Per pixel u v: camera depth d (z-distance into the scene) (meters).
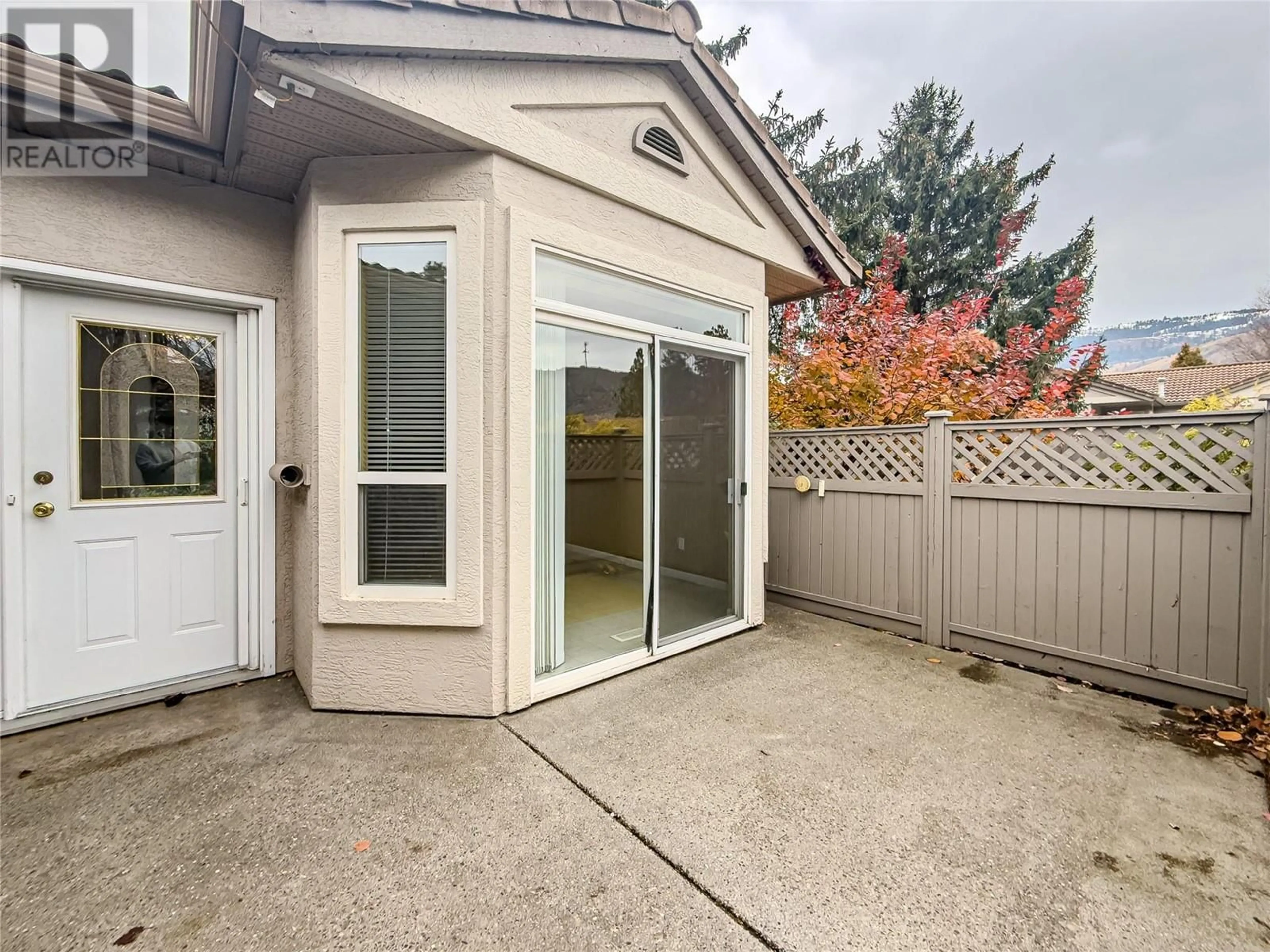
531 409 2.90
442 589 2.84
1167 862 1.81
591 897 1.65
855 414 5.66
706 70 3.60
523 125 2.81
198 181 2.99
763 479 4.44
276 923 1.55
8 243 2.52
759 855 1.84
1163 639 3.07
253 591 3.26
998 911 1.60
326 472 2.78
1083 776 2.32
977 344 5.83
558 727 2.73
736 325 4.21
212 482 3.18
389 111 2.38
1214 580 2.90
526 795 2.16
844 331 6.67
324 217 2.76
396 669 2.84
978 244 11.55
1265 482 2.74
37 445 2.67
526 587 2.91
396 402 2.85
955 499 3.93
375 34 2.19
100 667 2.84
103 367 2.85
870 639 4.15
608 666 3.36
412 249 2.83
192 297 2.99
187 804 2.08
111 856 1.80
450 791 2.18
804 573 4.93
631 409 3.54
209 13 1.94
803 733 2.69
